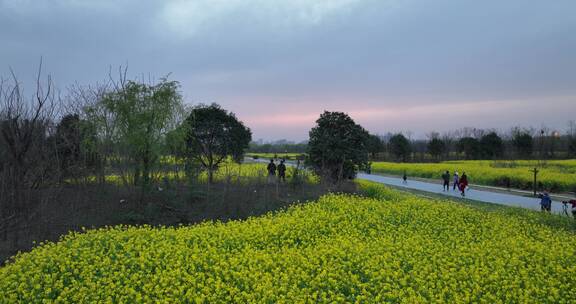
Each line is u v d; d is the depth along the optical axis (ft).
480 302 28.35
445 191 99.86
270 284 29.14
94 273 31.96
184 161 67.05
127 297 27.78
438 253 36.76
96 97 60.80
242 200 58.03
